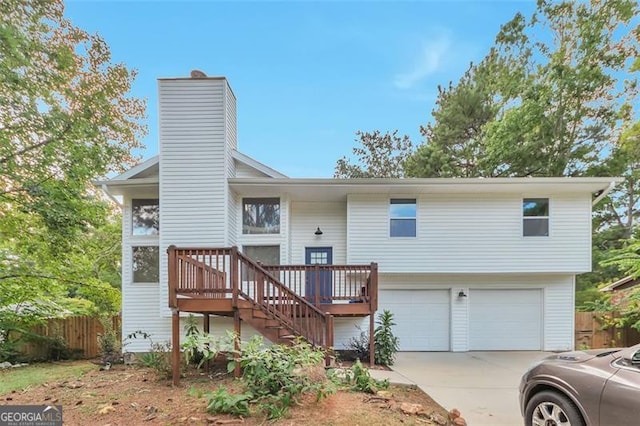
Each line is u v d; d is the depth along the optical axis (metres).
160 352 7.34
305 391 4.39
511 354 9.95
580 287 16.23
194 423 3.89
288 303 7.07
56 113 9.58
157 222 10.27
